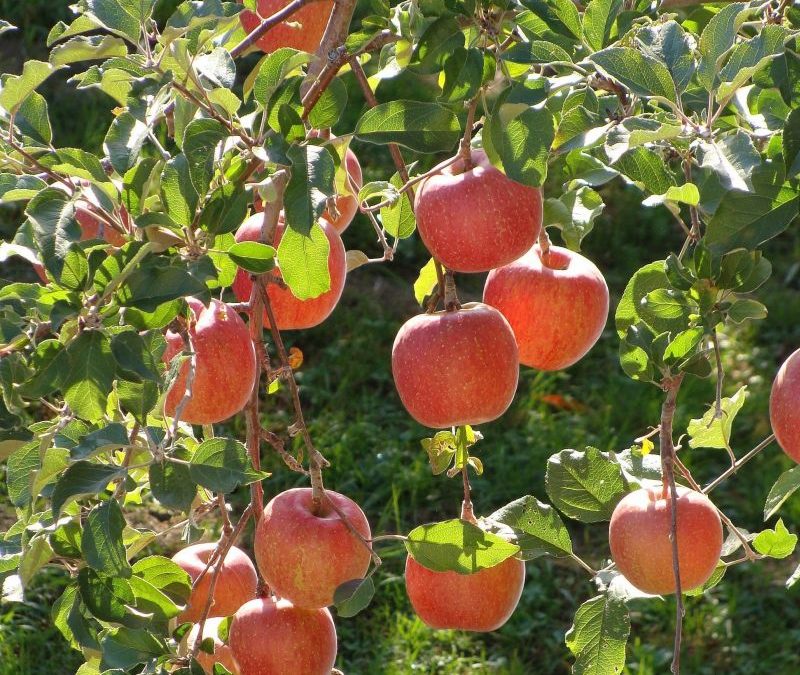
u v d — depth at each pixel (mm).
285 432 8641
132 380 2369
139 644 2773
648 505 3037
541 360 3266
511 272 3234
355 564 2891
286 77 2670
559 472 3352
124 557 2418
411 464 8602
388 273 10289
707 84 2457
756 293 10617
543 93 2479
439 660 7312
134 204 2576
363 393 9109
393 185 3512
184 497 2441
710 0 3043
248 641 3010
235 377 2826
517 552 3146
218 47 2762
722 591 7922
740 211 2398
